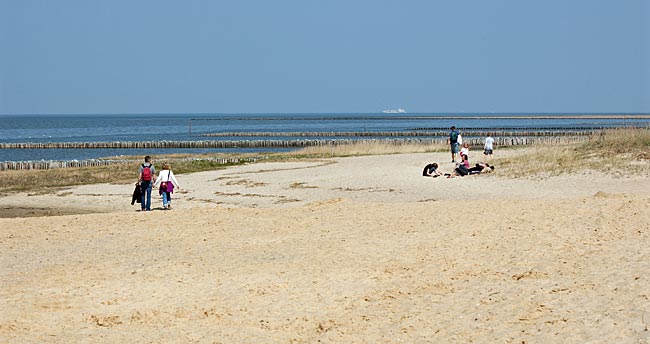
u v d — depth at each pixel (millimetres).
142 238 21453
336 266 16766
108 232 22625
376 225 21719
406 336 11812
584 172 38906
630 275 13844
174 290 15164
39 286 15766
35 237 22031
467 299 13516
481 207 23844
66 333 12508
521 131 131250
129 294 14945
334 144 95062
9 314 13562
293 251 18672
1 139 146125
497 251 17203
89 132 191625
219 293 14828
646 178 36219
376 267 16500
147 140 132625
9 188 45062
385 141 91375
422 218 22375
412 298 13930
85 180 48188
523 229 19469
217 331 12531
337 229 21422
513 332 11445
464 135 117312
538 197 32719
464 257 16859
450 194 35594
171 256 18656
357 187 39562
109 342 12008
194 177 48156
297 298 14336
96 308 14016
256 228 22406
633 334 10711
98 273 16891
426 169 42531
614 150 43219
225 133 152125
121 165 57594
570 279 14125
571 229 19000
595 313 11852
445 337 11602
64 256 19094
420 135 129875
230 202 36656
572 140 78250
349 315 13164
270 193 39344
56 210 36312
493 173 41406
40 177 50094
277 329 12617
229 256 18391
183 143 102438
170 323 13055
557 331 11250
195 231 22328
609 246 16672
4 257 19156
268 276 16031
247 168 53500
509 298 13242
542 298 13031
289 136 136000
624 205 21922
